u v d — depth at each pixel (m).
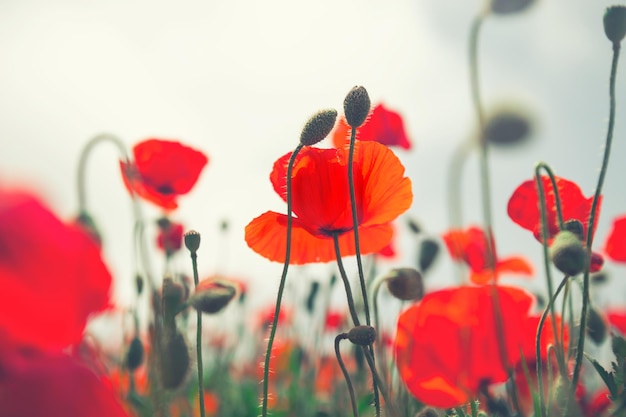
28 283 0.40
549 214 0.65
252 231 0.68
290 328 1.32
